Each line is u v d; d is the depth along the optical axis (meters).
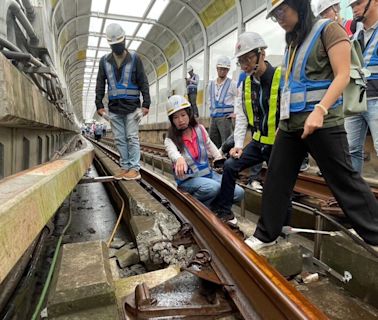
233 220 3.50
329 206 3.37
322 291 2.42
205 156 3.80
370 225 2.12
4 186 1.48
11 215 1.08
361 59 2.21
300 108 2.12
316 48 2.02
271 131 2.92
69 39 17.80
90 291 1.60
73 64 24.77
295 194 4.15
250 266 1.79
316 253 2.87
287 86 2.22
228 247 2.16
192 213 3.25
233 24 11.82
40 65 3.04
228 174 3.34
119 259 2.85
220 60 5.81
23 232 1.20
